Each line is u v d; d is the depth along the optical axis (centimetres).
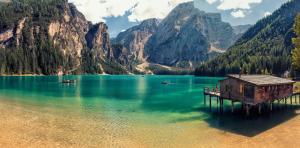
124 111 5291
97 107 5747
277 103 6034
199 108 5612
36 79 16900
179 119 4578
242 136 3550
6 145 3086
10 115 4700
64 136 3494
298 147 3056
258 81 4872
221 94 5247
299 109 5309
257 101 4672
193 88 10831
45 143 3198
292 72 12950
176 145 3189
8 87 10288
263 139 3397
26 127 3903
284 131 3738
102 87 11388
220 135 3603
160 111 5297
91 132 3709
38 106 5697
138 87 11588
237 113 5028
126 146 3145
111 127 4000
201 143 3269
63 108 5528
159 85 12988
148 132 3753
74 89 10056
